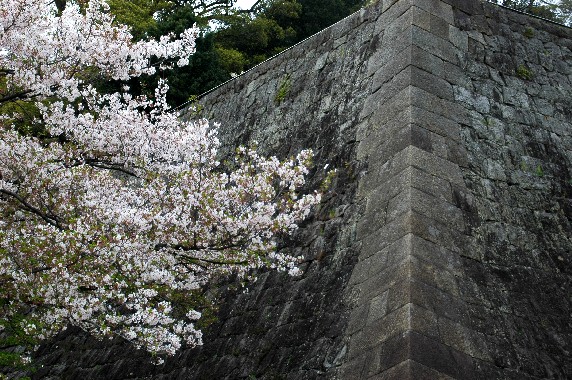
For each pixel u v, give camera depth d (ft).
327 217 24.47
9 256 19.45
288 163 22.12
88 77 24.25
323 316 21.49
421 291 18.85
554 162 25.05
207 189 21.84
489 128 24.61
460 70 25.59
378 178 23.07
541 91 26.78
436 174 22.08
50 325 20.33
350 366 19.01
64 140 23.95
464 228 21.38
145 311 20.22
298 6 72.54
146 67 25.18
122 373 28.81
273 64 34.35
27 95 22.86
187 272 23.35
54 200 21.59
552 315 20.86
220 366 24.27
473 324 19.16
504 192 23.18
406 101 23.67
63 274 19.04
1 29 21.63
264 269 26.32
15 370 34.06
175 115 25.22
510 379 18.58
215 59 56.18
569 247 23.02
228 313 26.32
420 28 25.76
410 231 20.11
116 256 19.70
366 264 21.12
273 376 21.58
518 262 21.63
